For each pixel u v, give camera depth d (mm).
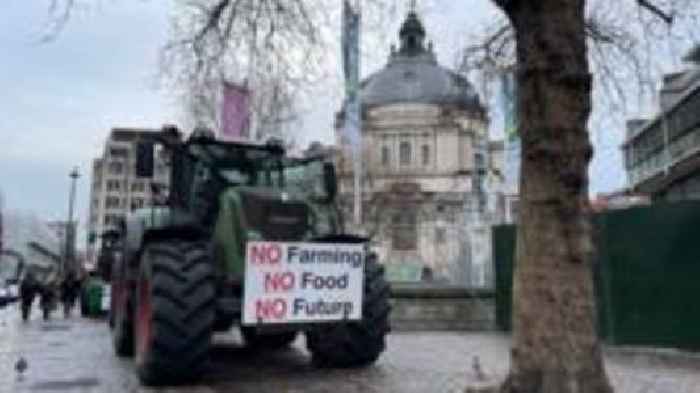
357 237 11273
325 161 12438
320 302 10578
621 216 15211
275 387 9664
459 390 9242
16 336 18891
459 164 89438
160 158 12781
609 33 11266
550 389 6664
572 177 6906
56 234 102750
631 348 14586
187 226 10688
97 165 72250
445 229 86250
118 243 17562
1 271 83625
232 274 10547
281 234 10812
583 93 7031
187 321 9539
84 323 26094
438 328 20141
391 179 90562
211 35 11133
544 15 7016
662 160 40594
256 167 12492
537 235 6922
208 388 9594
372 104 92250
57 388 9656
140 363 10133
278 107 12484
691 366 12172
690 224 14273
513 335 7074
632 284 14906
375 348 11453
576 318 6777
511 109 14148
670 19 10133
